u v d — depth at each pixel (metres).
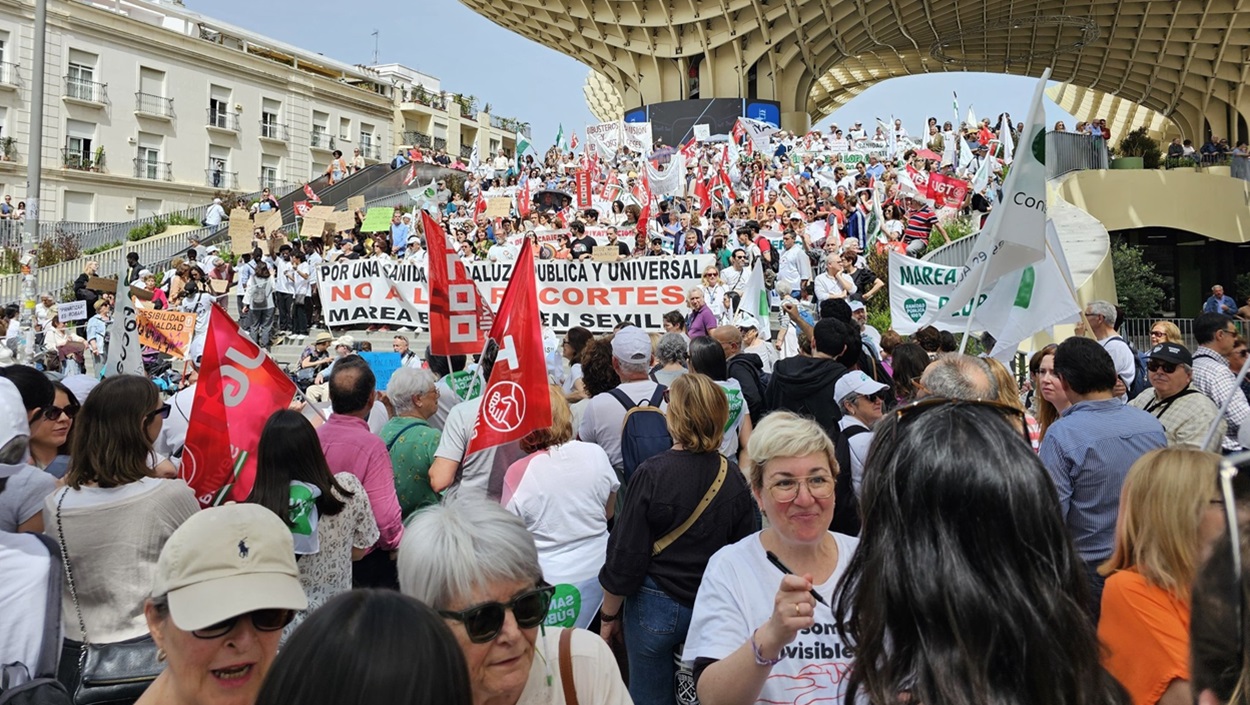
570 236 19.70
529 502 4.08
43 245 32.56
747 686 2.29
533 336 4.34
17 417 3.40
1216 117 45.22
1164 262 26.33
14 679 2.71
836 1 41.44
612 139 35.03
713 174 25.20
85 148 45.47
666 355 5.60
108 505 3.31
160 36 48.41
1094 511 3.72
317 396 11.68
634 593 3.71
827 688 2.50
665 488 3.64
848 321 5.50
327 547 3.69
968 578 1.61
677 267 12.69
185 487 3.52
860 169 26.59
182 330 10.24
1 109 42.09
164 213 46.53
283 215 33.56
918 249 15.84
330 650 1.44
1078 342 4.00
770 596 2.61
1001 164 23.95
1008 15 44.09
